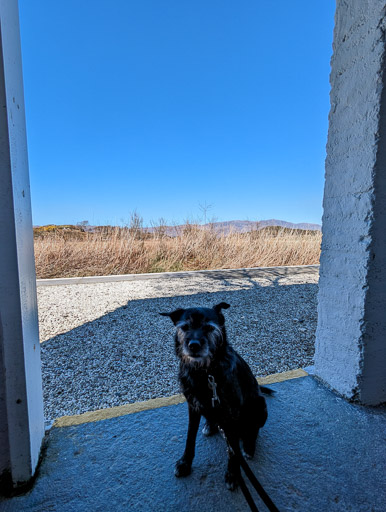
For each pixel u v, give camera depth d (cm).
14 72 146
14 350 149
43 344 387
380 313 218
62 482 157
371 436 190
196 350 158
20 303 147
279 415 211
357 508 142
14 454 152
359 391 222
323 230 254
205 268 1005
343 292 233
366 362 219
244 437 171
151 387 282
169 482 157
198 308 188
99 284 779
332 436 190
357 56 212
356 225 218
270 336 413
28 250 164
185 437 191
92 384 288
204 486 155
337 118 234
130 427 200
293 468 165
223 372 166
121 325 461
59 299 621
